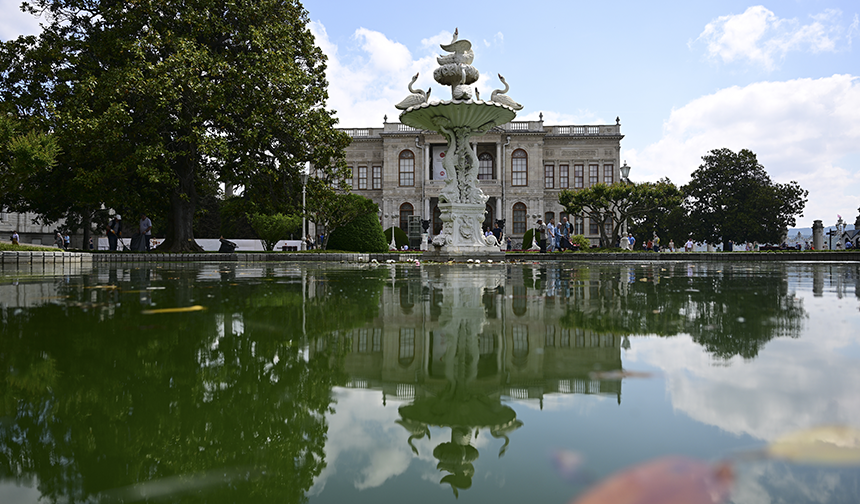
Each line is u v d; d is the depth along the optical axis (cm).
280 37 1434
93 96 1264
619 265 956
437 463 64
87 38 1460
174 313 222
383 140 4091
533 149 4094
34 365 122
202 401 94
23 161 852
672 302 270
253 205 1598
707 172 3797
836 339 154
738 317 209
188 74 1247
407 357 133
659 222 4038
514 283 430
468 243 1181
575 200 2847
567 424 77
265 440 74
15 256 820
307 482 58
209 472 63
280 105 1364
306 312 228
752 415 78
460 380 109
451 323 195
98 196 1384
